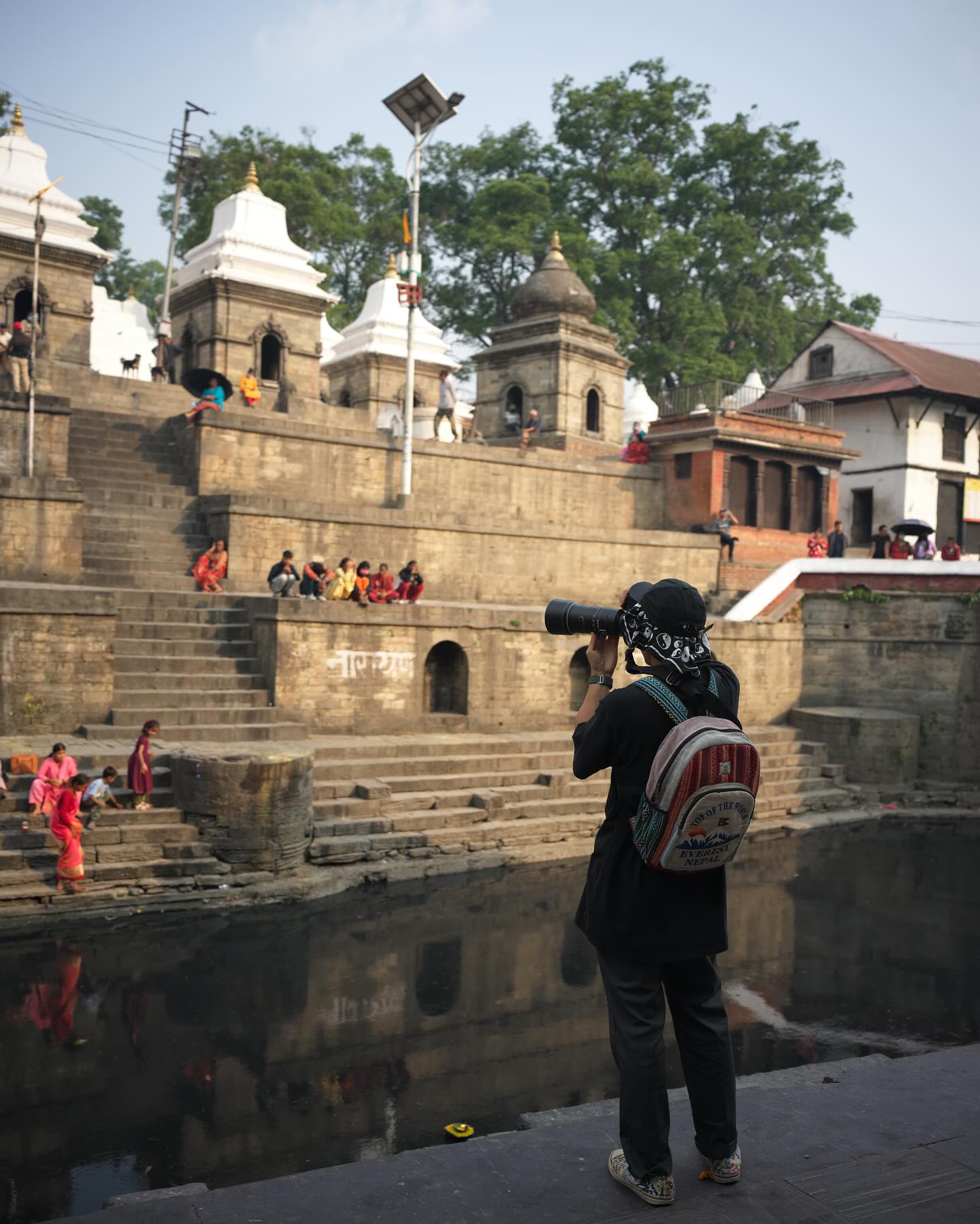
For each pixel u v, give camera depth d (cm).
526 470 2667
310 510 2098
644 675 284
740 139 4656
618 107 4497
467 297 4753
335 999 917
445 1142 658
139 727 1491
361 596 1731
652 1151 255
